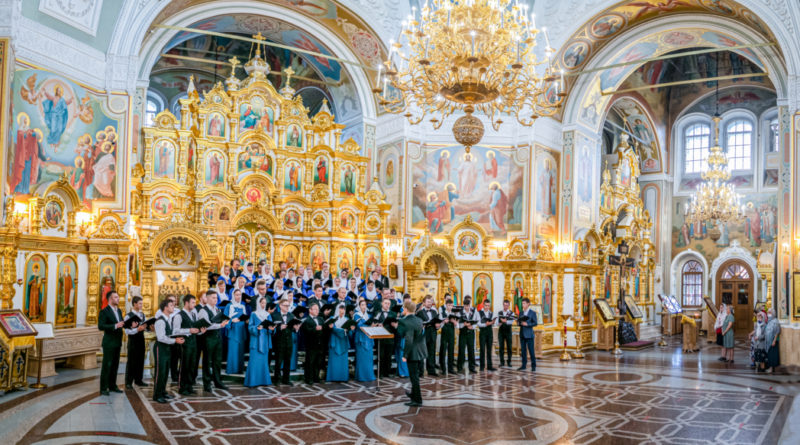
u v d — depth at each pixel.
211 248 18.12
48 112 15.65
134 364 13.35
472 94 13.48
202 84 27.94
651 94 33.69
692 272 35.44
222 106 21.83
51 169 15.74
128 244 17.03
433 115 24.11
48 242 15.29
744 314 33.78
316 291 15.82
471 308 17.66
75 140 16.44
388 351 16.38
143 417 10.84
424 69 13.60
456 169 24.05
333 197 23.41
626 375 17.50
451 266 22.23
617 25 22.88
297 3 21.97
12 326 12.51
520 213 23.56
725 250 34.25
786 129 20.12
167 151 20.78
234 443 9.38
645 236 34.09
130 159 17.47
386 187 24.22
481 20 13.08
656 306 34.97
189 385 13.01
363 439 9.81
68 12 16.05
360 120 24.67
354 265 23.47
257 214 21.94
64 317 15.83
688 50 31.17
